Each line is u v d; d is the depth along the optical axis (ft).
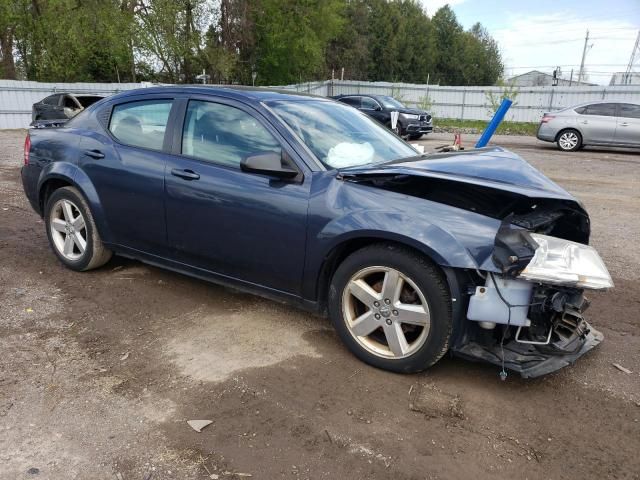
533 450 8.00
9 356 10.41
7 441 7.93
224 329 11.79
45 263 15.81
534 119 97.55
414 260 9.27
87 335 11.37
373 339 10.36
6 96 72.08
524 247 8.61
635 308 13.55
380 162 11.61
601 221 23.18
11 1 86.58
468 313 9.05
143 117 13.28
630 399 9.40
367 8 187.93
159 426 8.36
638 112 49.03
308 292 10.71
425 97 100.89
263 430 8.30
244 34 107.34
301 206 10.32
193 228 12.00
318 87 118.42
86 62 97.55
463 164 10.38
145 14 88.07
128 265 15.76
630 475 7.51
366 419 8.62
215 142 11.84
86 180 13.87
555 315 9.45
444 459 7.73
